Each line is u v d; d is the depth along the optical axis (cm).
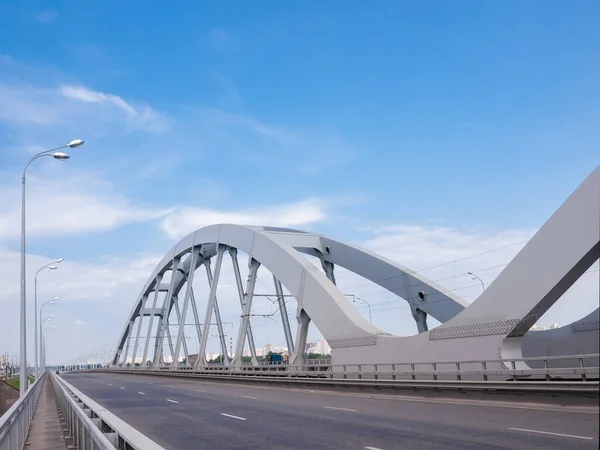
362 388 2891
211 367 5191
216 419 1944
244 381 4328
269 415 2003
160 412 2258
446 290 3428
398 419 1717
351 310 3434
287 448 1272
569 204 2144
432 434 1366
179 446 1357
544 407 1822
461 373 2312
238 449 1286
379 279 3862
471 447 1151
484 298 2484
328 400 2567
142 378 6775
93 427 800
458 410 1888
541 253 2241
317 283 3656
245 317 4581
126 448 775
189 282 6353
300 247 4353
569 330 2359
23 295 2808
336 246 4284
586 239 2067
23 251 2845
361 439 1349
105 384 5312
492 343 2423
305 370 3738
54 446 1409
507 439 1226
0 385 8100
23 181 2902
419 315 3556
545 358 1964
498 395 2100
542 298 2225
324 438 1397
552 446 1105
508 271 2380
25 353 2764
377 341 3122
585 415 1572
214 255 6328
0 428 871
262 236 4391
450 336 2647
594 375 1881
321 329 3578
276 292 4591
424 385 2456
